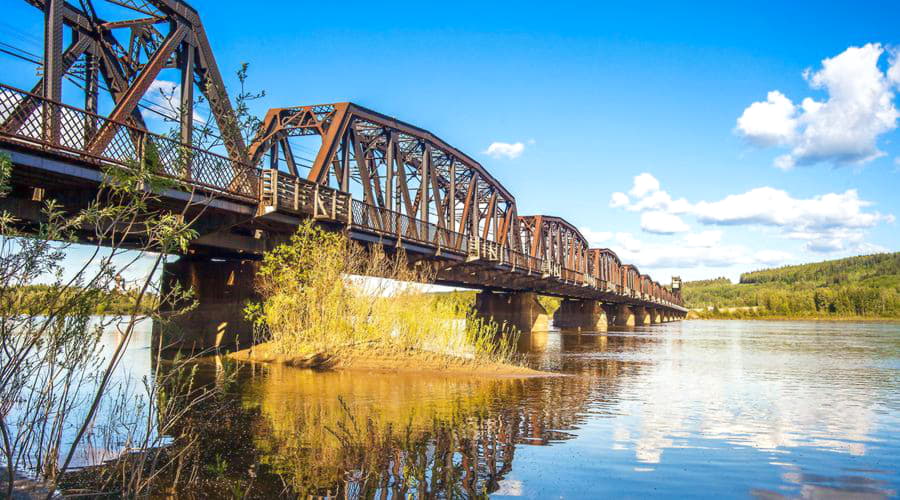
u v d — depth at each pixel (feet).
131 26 58.18
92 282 19.48
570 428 37.14
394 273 74.43
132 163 20.39
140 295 19.22
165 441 31.37
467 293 209.97
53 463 25.04
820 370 78.64
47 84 41.70
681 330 254.47
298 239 71.20
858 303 597.93
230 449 29.89
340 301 69.87
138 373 58.03
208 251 81.92
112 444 30.42
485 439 33.30
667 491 25.22
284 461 27.78
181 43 59.21
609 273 294.25
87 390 45.44
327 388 50.16
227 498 22.85
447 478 25.88
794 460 30.73
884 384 63.72
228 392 47.37
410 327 69.41
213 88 26.04
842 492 25.67
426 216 111.65
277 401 43.47
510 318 196.13
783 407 47.85
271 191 65.31
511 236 169.89
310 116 89.30
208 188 55.98
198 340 82.89
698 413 44.14
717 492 25.31
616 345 129.90
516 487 25.21
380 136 108.47
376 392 48.73
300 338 70.85
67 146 41.55
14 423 33.96
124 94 50.98
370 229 86.38
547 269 183.21
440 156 130.31
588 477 26.86
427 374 61.00
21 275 18.35
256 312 77.61
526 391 52.11
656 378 66.23
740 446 33.60
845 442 35.24
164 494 23.29
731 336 189.47
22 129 39.45
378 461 28.07
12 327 18.88
